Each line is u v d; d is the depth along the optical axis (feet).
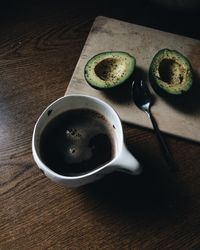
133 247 1.42
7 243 1.43
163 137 1.58
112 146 1.45
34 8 1.84
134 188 1.50
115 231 1.44
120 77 1.57
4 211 1.47
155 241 1.43
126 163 1.27
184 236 1.44
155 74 1.57
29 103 1.64
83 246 1.43
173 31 1.81
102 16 1.79
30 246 1.43
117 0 1.86
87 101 1.44
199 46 1.74
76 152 1.44
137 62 1.70
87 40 1.74
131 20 1.83
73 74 1.67
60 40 1.76
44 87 1.67
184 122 1.59
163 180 1.51
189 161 1.54
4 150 1.56
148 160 1.54
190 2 1.74
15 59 1.73
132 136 1.58
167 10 1.84
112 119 1.43
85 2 1.85
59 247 1.43
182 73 1.60
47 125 1.45
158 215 1.47
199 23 1.82
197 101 1.62
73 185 1.33
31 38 1.77
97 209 1.47
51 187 1.50
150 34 1.76
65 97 1.42
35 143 1.34
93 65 1.58
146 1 1.85
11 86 1.67
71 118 1.48
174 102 1.62
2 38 1.77
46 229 1.45
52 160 1.42
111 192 1.49
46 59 1.72
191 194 1.49
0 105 1.64
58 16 1.82
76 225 1.45
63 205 1.47
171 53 1.60
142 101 1.61
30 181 1.51
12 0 1.85
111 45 1.74
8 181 1.51
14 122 1.61
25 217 1.46
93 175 1.29
